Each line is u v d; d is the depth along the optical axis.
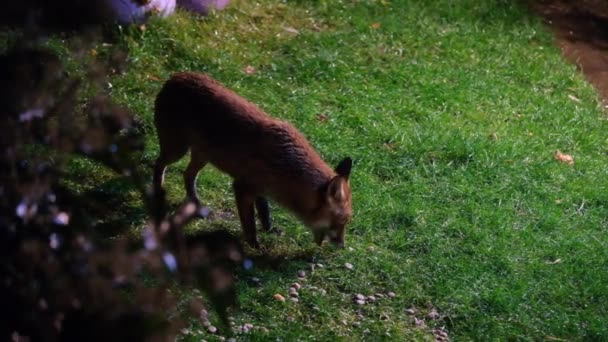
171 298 7.25
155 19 15.30
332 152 12.92
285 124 10.43
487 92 15.45
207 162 11.01
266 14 16.97
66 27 14.91
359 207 11.76
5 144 6.90
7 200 6.65
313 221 10.44
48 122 7.52
